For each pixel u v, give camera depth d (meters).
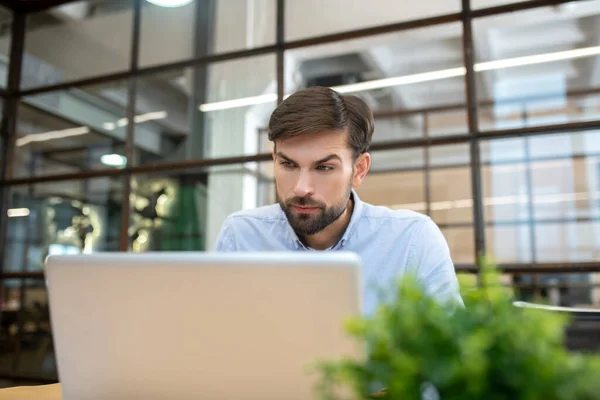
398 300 0.45
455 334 0.43
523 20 3.38
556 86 4.98
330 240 1.45
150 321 0.75
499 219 8.05
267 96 3.79
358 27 3.54
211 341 0.73
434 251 1.40
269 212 1.55
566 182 7.98
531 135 3.01
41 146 4.67
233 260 0.71
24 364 4.39
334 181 1.24
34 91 4.59
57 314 0.82
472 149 3.13
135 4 4.29
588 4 3.14
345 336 0.66
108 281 0.77
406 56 3.95
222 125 3.94
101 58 4.39
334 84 4.14
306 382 0.69
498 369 0.42
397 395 0.41
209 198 4.08
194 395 0.75
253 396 0.72
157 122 4.15
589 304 5.33
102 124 4.41
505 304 0.47
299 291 0.68
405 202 8.20
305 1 3.71
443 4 3.33
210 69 4.02
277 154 1.26
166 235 4.16
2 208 4.63
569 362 0.41
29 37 4.70
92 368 0.80
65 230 4.48
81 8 4.48
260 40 3.81
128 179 4.20
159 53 4.15
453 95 5.42
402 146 3.27
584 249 7.95
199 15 4.05
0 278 4.58
